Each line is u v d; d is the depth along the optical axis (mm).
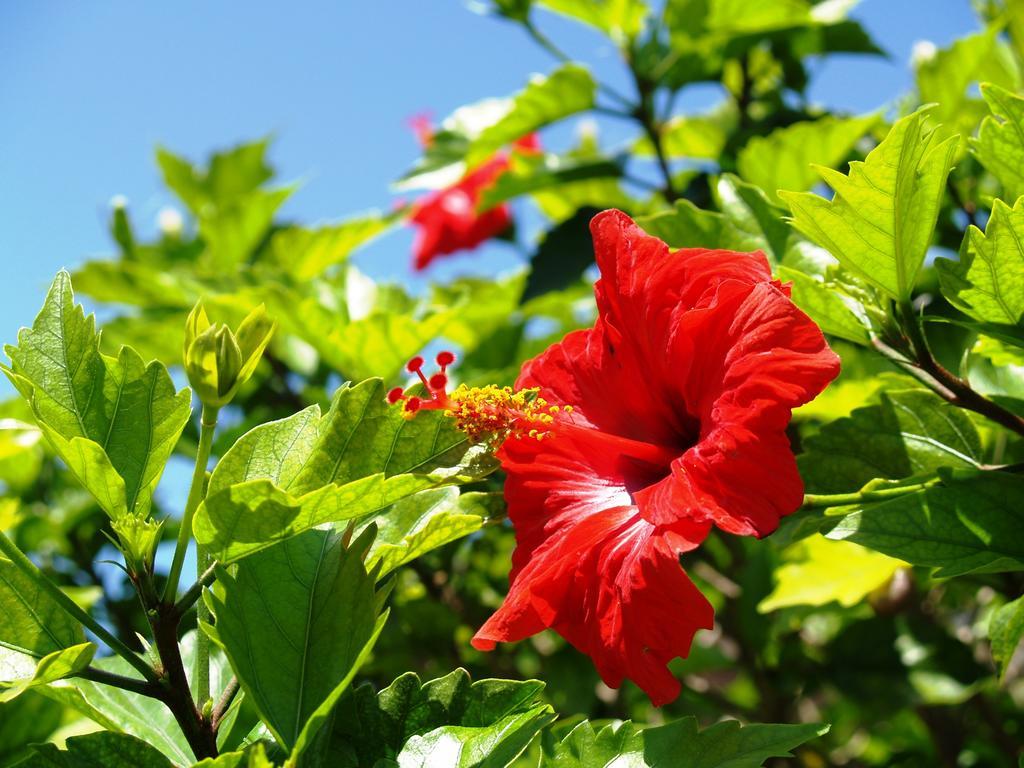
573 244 696
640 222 476
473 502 420
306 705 357
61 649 369
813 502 407
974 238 382
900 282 396
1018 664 766
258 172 1055
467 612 668
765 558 614
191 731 366
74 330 386
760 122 716
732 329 379
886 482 403
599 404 427
